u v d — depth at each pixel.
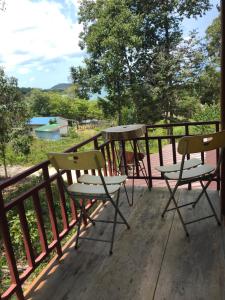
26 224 2.26
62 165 2.49
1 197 1.99
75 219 3.03
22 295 2.13
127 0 17.02
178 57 16.78
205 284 2.06
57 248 2.60
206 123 3.40
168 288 2.07
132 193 3.50
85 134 29.80
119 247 2.63
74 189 2.69
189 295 1.98
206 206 3.21
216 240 2.57
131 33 15.89
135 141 3.77
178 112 17.53
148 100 17.30
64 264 2.48
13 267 2.08
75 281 2.25
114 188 2.64
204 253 2.41
